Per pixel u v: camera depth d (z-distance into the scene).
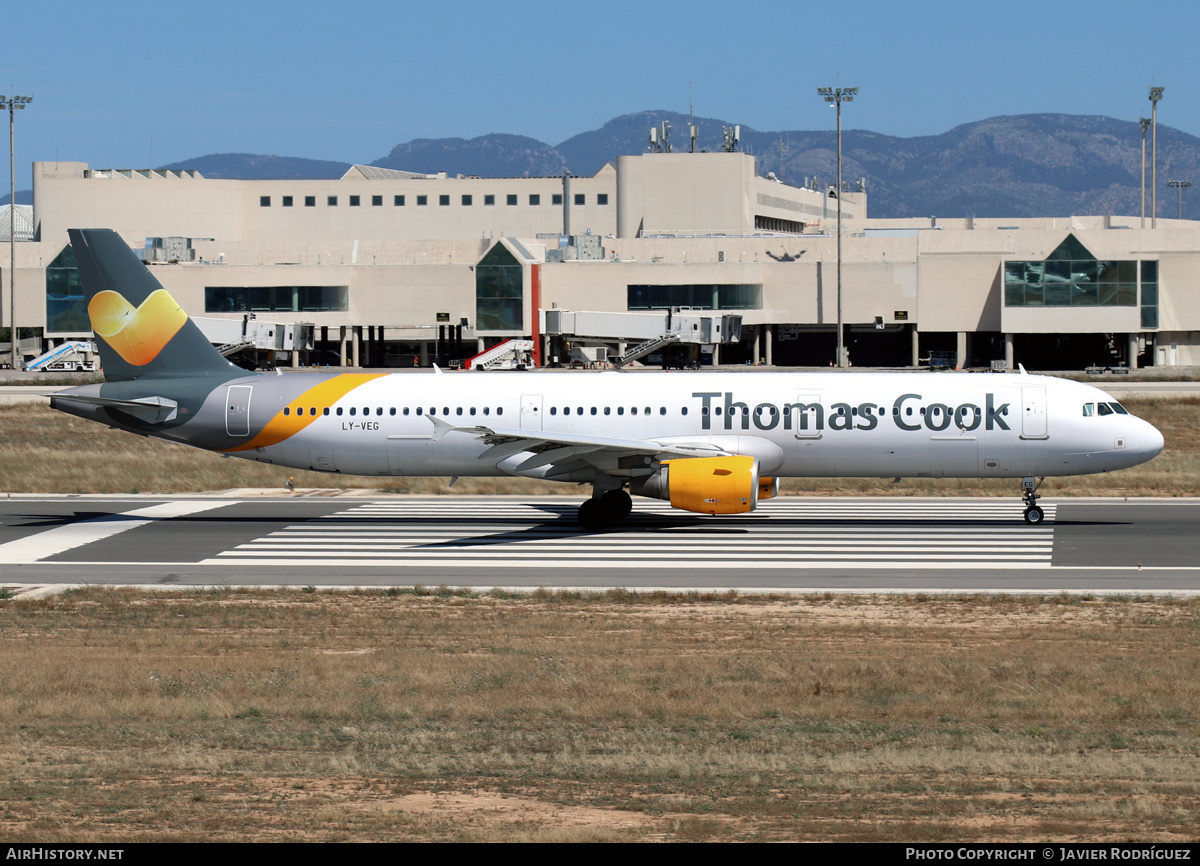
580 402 102.19
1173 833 31.92
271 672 54.62
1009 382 100.12
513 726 45.66
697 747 42.38
